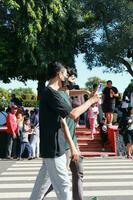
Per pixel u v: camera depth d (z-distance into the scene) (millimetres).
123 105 22672
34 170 15352
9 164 17203
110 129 21000
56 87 6781
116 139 20391
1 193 10961
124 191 11172
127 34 34031
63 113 6395
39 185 7203
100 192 11016
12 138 19188
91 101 6512
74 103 8359
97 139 21328
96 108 21328
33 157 19094
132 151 19984
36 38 29312
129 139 19000
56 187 6457
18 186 11984
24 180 13070
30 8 28719
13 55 30641
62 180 6414
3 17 30281
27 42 28984
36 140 19234
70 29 31094
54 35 29875
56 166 6406
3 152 20062
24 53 29281
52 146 6406
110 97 21297
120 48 33906
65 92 7051
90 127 21484
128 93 22734
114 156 20188
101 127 20969
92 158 19359
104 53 34094
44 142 6453
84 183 12367
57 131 6445
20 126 19109
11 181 12883
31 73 30594
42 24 29625
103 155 20234
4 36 30500
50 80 6824
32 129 19156
